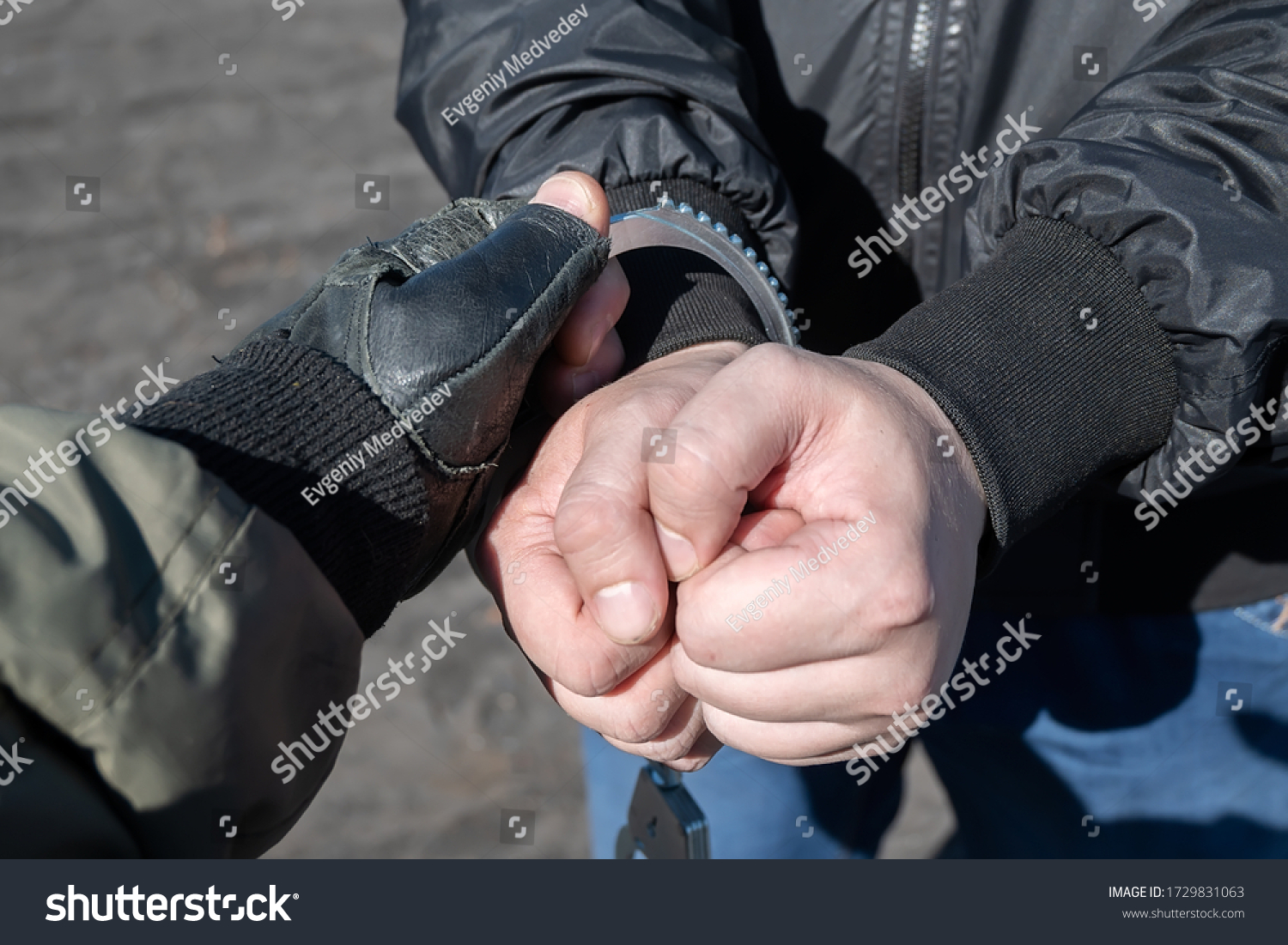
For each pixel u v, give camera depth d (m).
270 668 0.53
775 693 0.61
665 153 0.94
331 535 0.61
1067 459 0.73
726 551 0.63
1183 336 0.75
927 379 0.69
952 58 1.07
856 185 1.18
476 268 0.69
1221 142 0.74
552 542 0.73
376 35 4.21
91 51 4.18
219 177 3.38
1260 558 1.20
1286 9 0.77
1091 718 1.38
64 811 0.46
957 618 0.63
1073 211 0.77
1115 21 1.01
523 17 1.02
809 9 1.12
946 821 1.93
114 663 0.48
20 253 3.04
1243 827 1.43
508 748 1.95
